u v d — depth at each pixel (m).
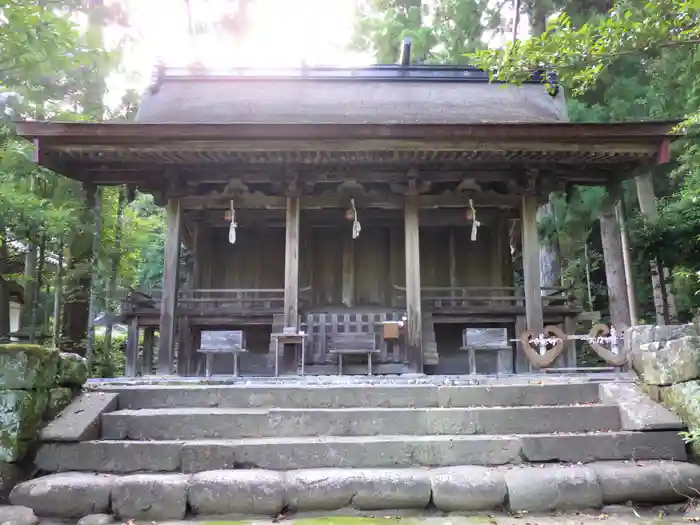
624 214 13.70
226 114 12.01
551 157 10.17
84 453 5.23
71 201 12.09
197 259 13.09
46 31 7.46
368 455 5.24
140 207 24.59
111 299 13.61
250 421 5.76
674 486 4.81
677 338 6.20
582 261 18.78
